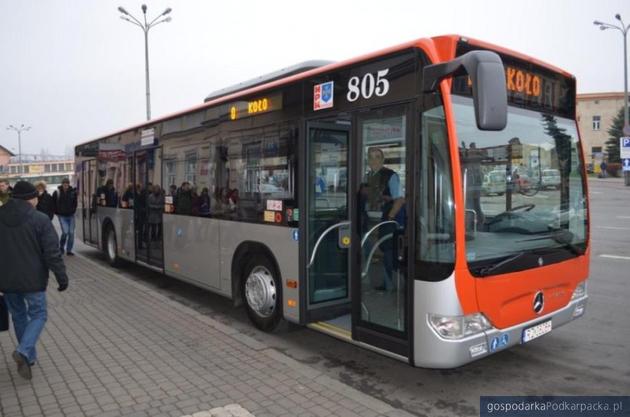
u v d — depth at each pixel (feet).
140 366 16.81
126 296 27.17
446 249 13.25
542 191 15.71
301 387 14.98
